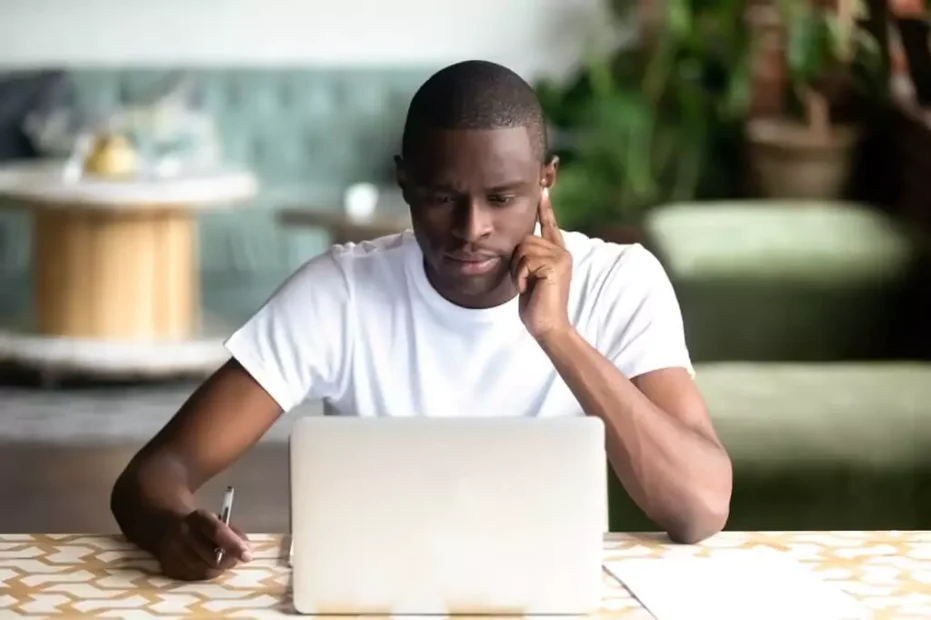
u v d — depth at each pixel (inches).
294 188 278.2
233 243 268.7
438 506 58.7
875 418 124.7
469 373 78.1
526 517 58.9
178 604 61.2
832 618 59.5
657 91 251.8
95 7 286.4
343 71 284.5
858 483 119.1
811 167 215.9
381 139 282.2
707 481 71.8
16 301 261.0
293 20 289.9
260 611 60.4
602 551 63.5
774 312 160.9
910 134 195.8
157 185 223.3
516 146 67.6
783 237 165.2
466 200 68.6
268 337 78.3
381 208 243.0
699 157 245.9
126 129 252.1
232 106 280.8
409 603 59.4
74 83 275.4
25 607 60.6
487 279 71.9
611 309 79.7
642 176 249.1
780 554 68.6
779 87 239.5
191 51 289.0
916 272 161.6
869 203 214.8
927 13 200.5
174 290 236.1
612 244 82.8
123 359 225.3
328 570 59.2
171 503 69.7
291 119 281.7
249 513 169.5
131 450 195.3
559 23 291.3
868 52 212.1
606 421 72.2
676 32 245.9
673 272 161.6
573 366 72.5
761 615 59.9
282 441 198.8
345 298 79.0
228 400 76.8
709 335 161.0
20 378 233.3
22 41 286.5
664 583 63.9
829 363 159.9
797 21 219.5
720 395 131.2
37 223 231.9
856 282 161.0
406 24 291.9
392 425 58.7
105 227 228.1
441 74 69.5
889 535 71.7
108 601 61.6
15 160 265.3
